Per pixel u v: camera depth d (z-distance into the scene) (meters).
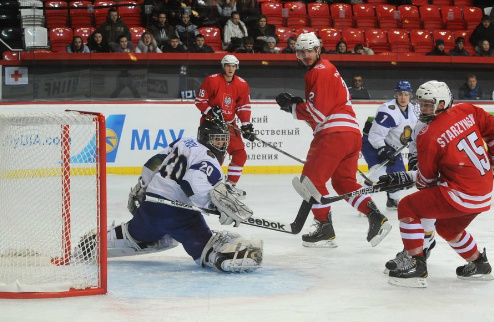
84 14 25.97
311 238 11.91
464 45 28.30
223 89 18.12
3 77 22.77
